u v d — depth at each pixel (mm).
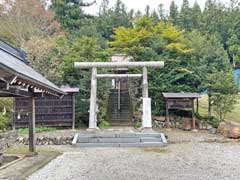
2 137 10516
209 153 8844
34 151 8555
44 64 15898
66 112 14133
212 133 13055
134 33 17469
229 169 6531
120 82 18359
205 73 16328
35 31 20234
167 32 17719
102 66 14078
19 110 13617
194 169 6523
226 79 14289
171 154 8711
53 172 6227
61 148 10227
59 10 26766
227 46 32469
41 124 14000
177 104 14047
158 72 16094
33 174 6027
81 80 15531
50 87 6797
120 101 17422
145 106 13117
